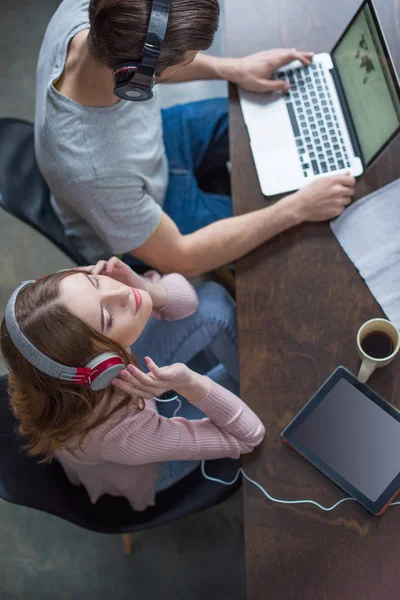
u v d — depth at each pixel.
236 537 1.92
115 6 1.00
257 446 1.25
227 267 1.88
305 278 1.35
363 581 1.15
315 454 1.22
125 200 1.33
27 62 2.57
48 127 1.29
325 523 1.19
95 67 1.18
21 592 1.93
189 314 1.49
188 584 1.89
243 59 1.51
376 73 1.28
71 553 1.95
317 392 1.25
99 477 1.29
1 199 1.37
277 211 1.37
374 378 1.25
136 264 1.64
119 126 1.29
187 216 1.67
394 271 1.31
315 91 1.47
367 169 1.39
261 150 1.46
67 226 1.51
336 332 1.30
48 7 2.63
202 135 1.74
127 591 1.90
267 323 1.33
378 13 1.50
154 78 1.11
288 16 1.56
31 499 1.24
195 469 1.41
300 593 1.16
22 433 1.20
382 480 1.18
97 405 1.11
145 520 1.36
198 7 1.02
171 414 1.50
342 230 1.37
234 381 1.54
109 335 1.10
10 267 2.31
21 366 1.05
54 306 1.01
